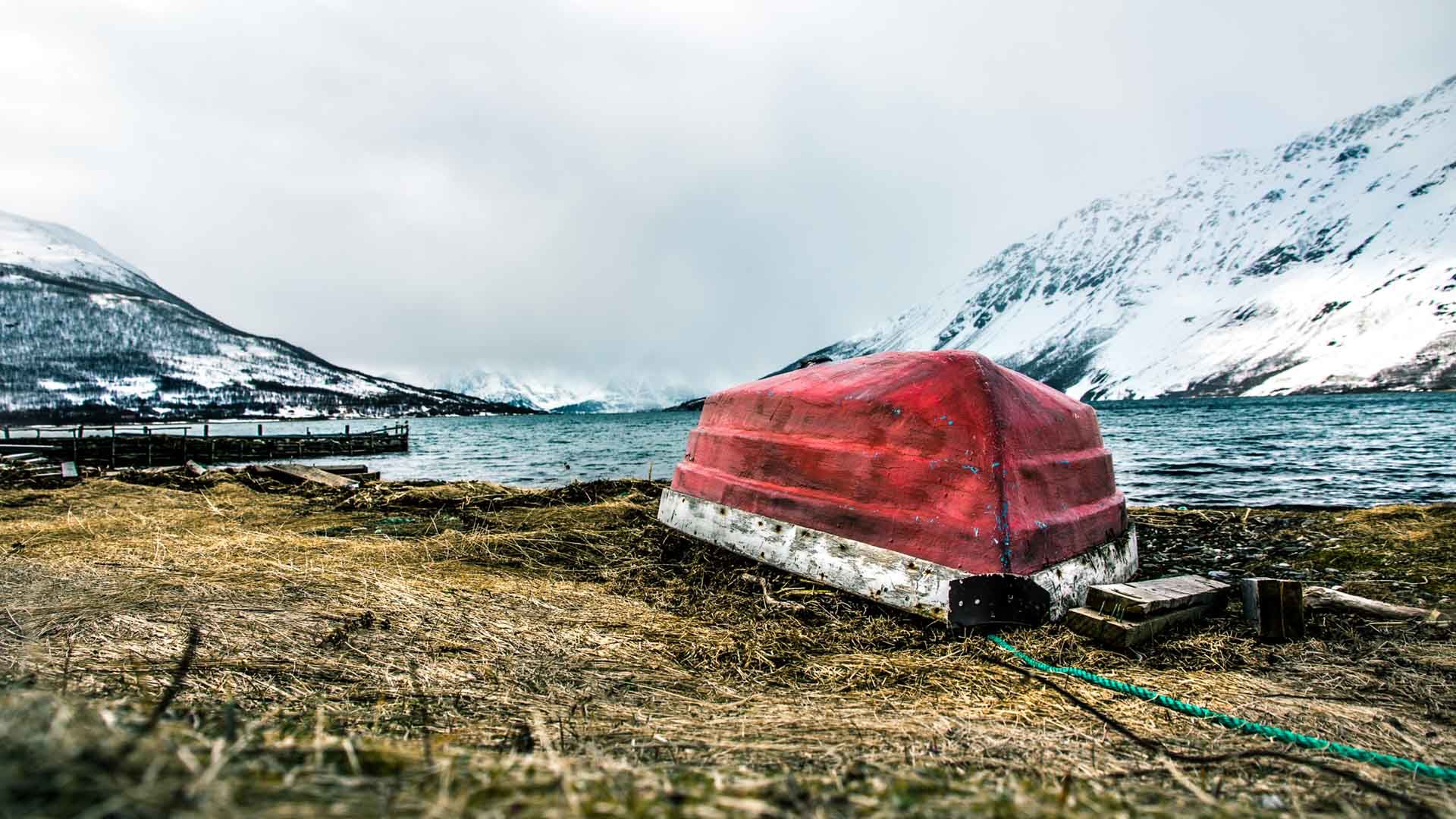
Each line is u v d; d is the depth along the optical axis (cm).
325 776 112
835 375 517
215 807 84
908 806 120
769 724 227
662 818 103
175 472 1159
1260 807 155
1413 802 163
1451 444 2770
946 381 446
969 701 281
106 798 79
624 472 2567
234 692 220
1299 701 289
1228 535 733
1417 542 634
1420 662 347
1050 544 416
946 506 408
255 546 559
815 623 399
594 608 425
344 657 285
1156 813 133
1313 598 433
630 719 230
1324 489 1555
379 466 3203
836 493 457
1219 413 7356
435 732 193
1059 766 181
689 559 535
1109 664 341
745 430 546
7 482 1016
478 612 391
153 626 299
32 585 393
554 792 112
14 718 107
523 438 6431
